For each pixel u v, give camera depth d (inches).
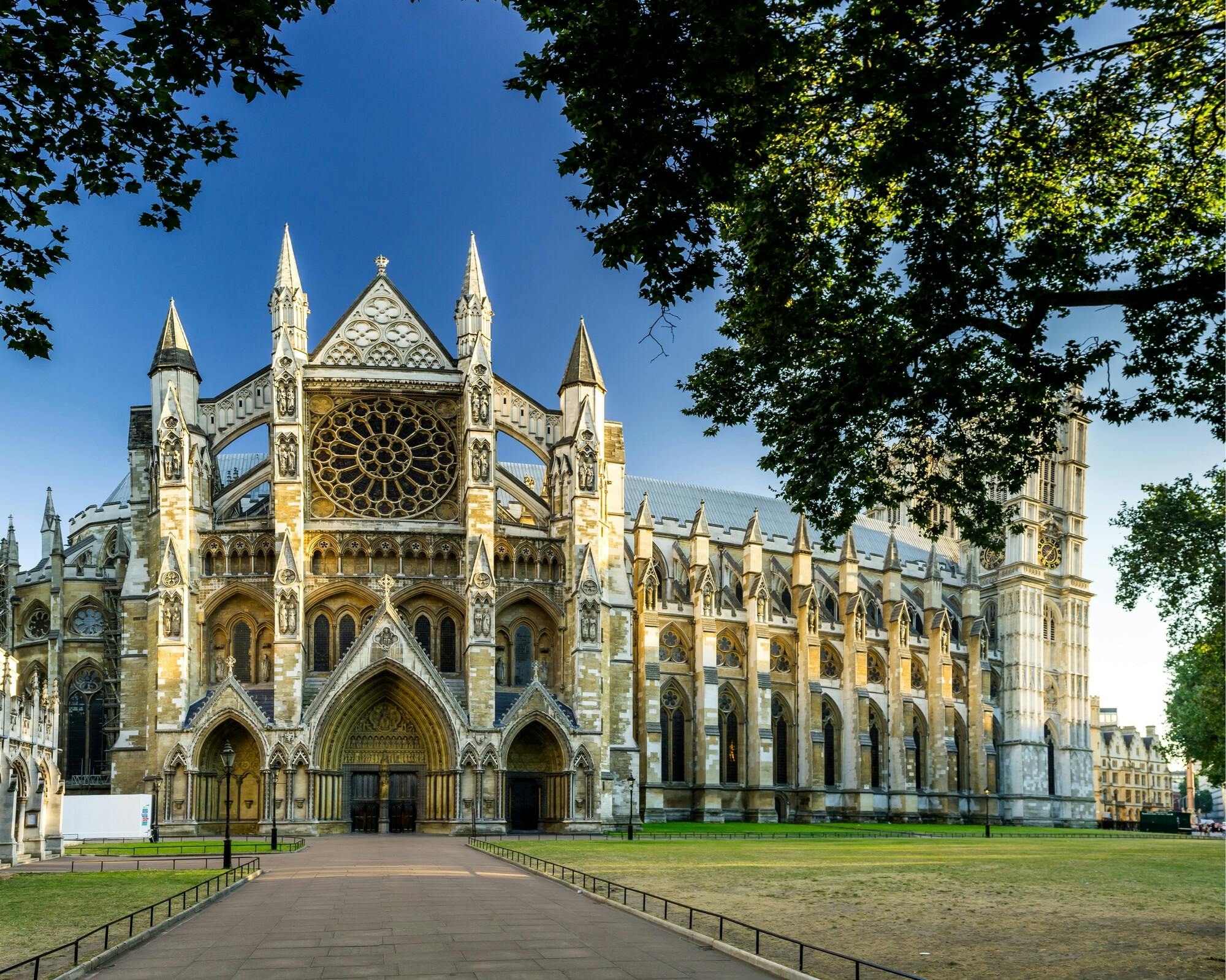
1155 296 1035.9
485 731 3090.6
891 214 1294.3
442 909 1284.4
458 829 3024.1
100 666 3740.2
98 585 3804.1
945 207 1116.5
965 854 2529.5
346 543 3218.5
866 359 1208.2
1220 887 1702.8
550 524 3398.1
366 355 3358.8
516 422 3452.3
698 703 4335.6
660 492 5201.8
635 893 1467.8
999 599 5634.8
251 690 3112.7
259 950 1003.3
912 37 960.9
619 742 3346.5
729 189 1002.7
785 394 1348.4
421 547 3243.1
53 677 3651.6
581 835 3102.9
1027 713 5418.3
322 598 3186.5
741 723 4539.9
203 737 2960.1
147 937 1058.1
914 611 5364.2
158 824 2817.4
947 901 1455.5
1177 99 1159.6
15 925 1171.9
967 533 1348.4
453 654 3265.3
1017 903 1443.2
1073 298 1067.3
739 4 871.1
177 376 3201.3
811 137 1231.5
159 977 884.0
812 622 4717.0
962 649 5369.1
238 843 2696.9
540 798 3238.2
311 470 3289.9
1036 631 5536.4
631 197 1016.2
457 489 3351.4
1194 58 1104.2
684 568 4717.0
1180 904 1445.6
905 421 1274.6
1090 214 1251.8
